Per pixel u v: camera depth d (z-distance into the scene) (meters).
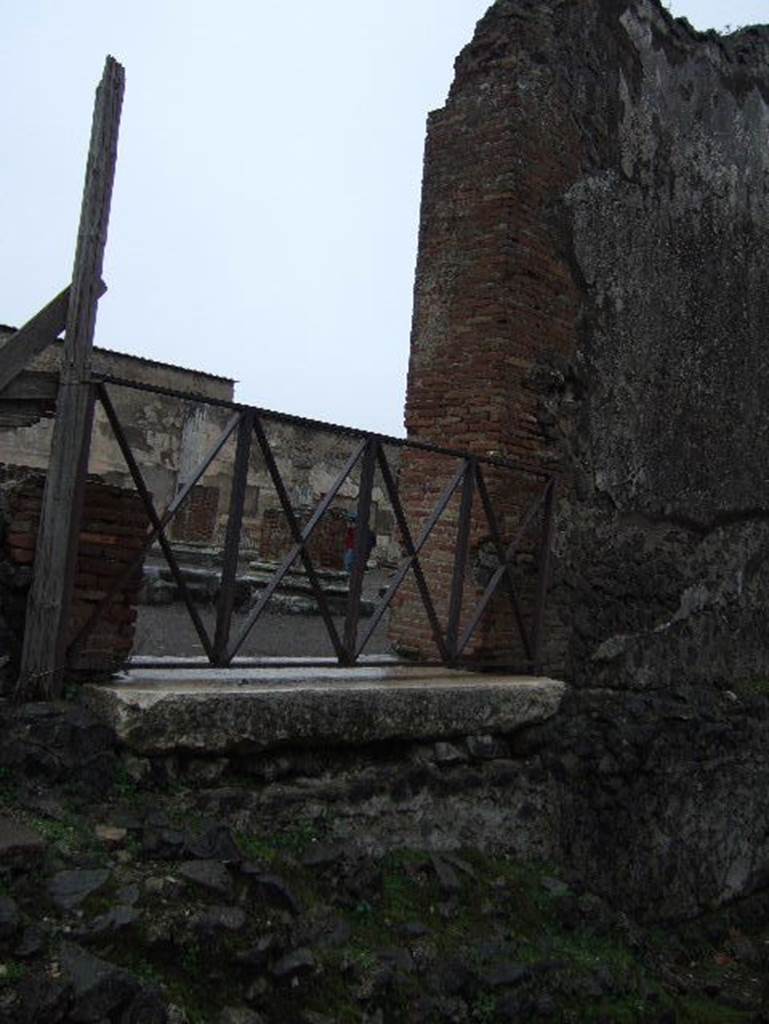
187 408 21.02
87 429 3.80
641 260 6.83
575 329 6.27
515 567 5.82
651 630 6.74
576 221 6.28
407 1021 3.48
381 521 22.91
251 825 3.93
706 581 7.26
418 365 6.18
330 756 4.36
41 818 3.31
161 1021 2.79
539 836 5.23
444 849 4.71
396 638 6.10
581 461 6.27
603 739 5.80
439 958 3.80
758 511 7.84
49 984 2.61
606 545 6.42
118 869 3.21
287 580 11.41
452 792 4.79
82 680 3.83
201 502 17.70
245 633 4.32
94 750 3.57
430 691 4.68
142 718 3.62
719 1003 5.16
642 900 5.90
